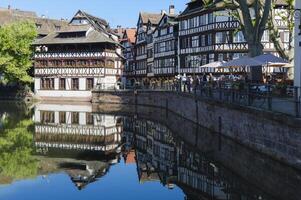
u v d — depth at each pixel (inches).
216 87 1068.5
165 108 1786.4
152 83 2196.1
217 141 967.6
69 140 1148.5
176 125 1347.2
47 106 2193.7
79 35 2568.9
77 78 2554.1
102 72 2502.5
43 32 3073.3
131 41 3489.2
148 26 3014.3
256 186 600.1
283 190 565.0
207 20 2135.8
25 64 2573.8
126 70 3521.2
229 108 893.8
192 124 1248.8
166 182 680.4
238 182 642.8
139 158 908.0
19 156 904.3
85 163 855.1
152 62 2898.6
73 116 1727.4
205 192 601.3
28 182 694.5
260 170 668.1
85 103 2407.7
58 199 603.5
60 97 2581.2
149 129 1360.7
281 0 1914.4
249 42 978.7
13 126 1374.3
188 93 1301.7
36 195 621.9
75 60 2559.1
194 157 858.8
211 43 2112.5
